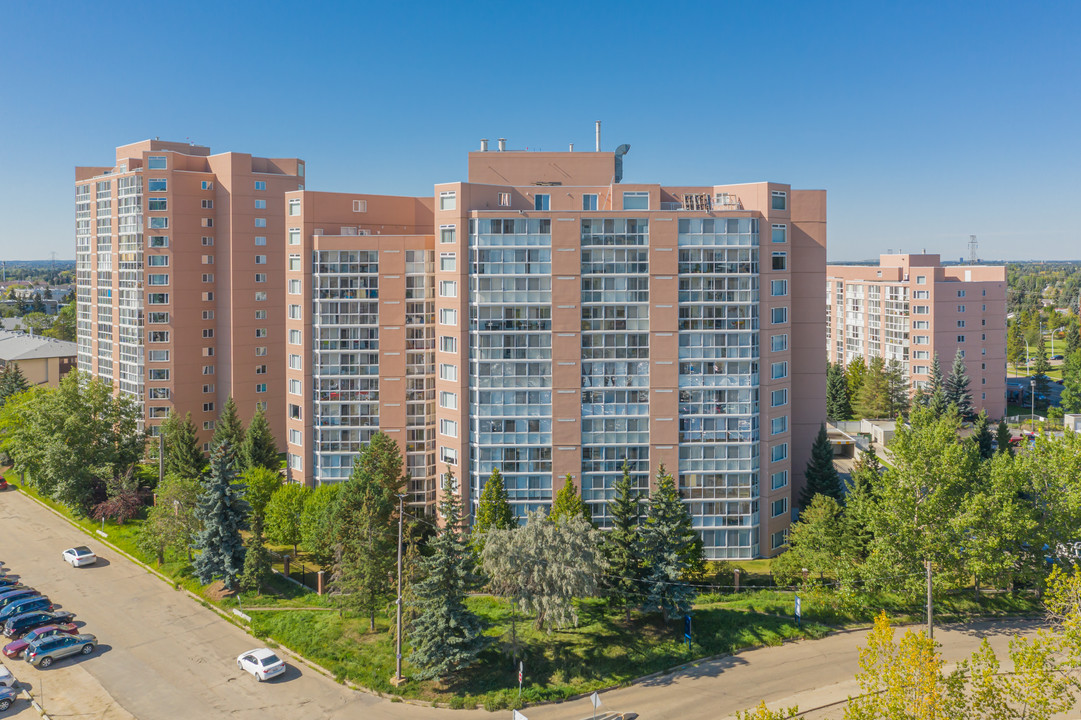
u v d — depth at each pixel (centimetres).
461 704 5162
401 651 5712
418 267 8425
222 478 6981
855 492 7050
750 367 7831
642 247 7750
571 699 5253
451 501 6769
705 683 5462
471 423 7944
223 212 11231
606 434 7844
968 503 6369
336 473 8538
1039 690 3734
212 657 5878
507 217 7750
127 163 11606
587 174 8888
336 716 5069
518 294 7781
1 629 6238
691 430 7844
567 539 5666
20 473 10369
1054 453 6706
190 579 7225
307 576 7319
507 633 5909
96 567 7706
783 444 8162
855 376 16800
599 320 7781
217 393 11462
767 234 7869
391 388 8469
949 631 6303
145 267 10919
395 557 6356
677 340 7788
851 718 3816
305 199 8525
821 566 6656
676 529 6216
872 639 3906
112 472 9162
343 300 8431
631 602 6278
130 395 10850
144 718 5041
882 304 17038
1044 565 6600
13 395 11631
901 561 6412
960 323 15850
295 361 8725
